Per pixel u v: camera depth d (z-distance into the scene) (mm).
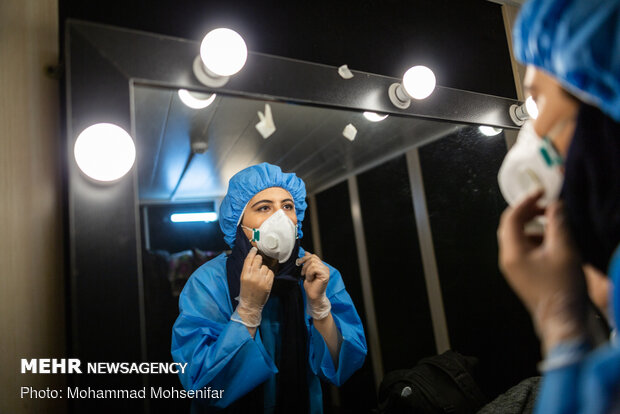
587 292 307
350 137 1013
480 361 1058
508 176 439
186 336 795
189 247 935
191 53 720
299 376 857
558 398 258
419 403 902
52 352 665
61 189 704
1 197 669
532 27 343
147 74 678
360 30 995
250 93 760
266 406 825
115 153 623
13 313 654
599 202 302
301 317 900
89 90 636
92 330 593
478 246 1088
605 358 232
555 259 316
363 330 1003
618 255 262
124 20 756
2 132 683
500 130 1076
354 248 1105
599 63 280
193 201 955
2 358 641
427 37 1085
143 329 622
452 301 1130
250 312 771
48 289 675
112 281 614
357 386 1040
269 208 886
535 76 380
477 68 1137
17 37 712
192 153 886
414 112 931
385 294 1118
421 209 1164
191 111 788
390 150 1116
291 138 974
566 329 284
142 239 890
